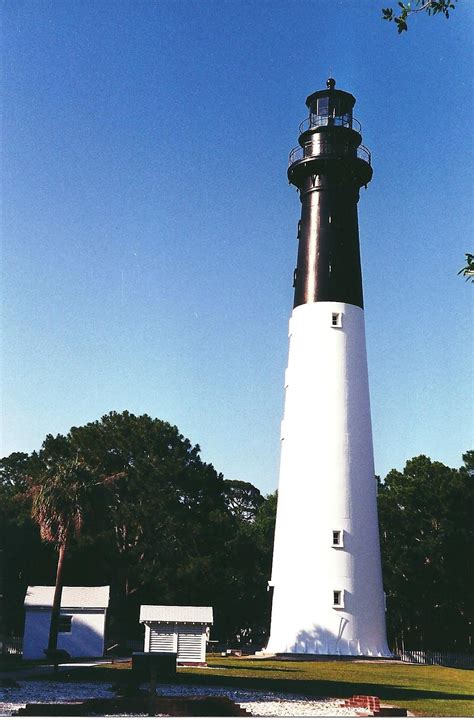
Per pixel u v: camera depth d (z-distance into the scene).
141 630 75.31
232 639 87.19
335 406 51.25
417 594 71.12
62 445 79.81
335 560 48.75
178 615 46.41
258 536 95.50
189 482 78.75
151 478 76.69
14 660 53.22
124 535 75.69
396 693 32.00
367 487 50.88
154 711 26.23
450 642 72.38
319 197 54.47
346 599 48.19
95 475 54.19
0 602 68.75
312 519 49.56
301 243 54.84
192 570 71.44
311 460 50.56
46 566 72.38
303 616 48.22
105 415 82.00
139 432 78.69
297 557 49.38
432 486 74.75
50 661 48.94
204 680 34.47
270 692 30.95
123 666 44.06
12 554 70.62
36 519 51.69
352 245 54.38
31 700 27.77
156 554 74.75
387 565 73.25
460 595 69.00
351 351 52.41
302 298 53.72
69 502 50.66
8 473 90.56
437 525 73.12
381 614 49.25
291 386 52.78
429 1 17.30
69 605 57.28
